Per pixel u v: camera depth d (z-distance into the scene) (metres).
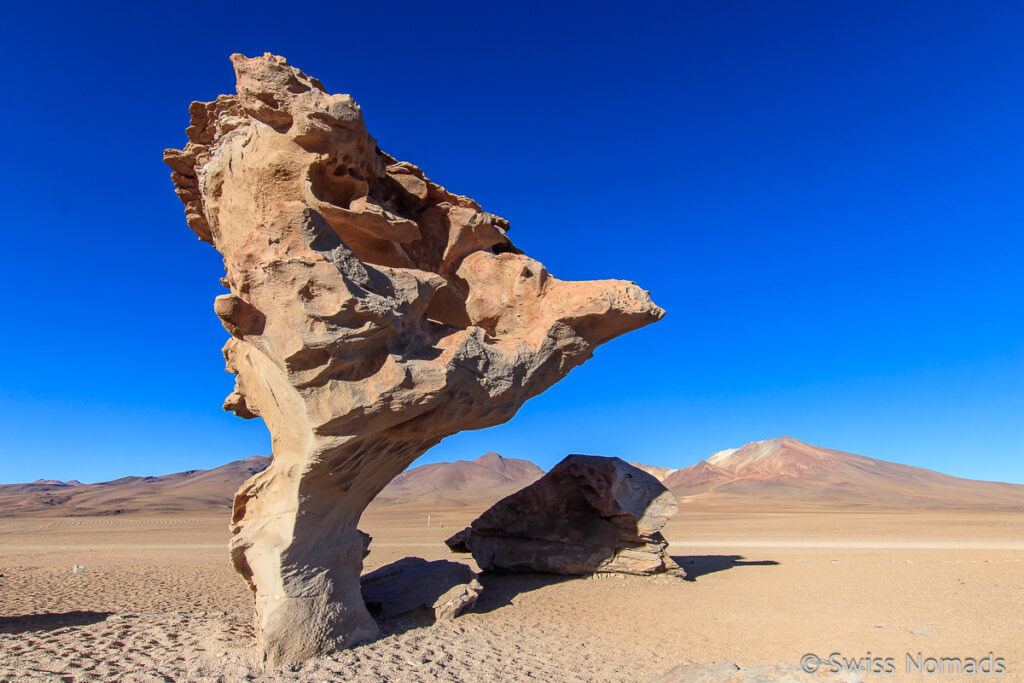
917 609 14.87
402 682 9.00
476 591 14.22
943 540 35.06
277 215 9.42
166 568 23.83
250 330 9.39
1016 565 22.72
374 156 11.27
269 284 9.22
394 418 10.16
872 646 11.51
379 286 10.16
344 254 9.74
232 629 11.81
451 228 13.51
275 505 10.68
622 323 13.47
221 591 18.25
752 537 38.03
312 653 9.83
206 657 9.99
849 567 22.44
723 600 16.23
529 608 14.93
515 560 19.55
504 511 20.05
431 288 11.27
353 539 11.73
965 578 19.56
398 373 9.91
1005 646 11.38
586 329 13.54
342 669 9.38
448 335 11.87
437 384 10.27
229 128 11.54
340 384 9.57
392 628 11.98
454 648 10.98
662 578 18.98
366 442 10.38
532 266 13.90
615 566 19.11
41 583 19.19
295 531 10.16
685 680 7.89
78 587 18.52
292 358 9.16
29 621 13.12
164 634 11.59
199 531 49.84
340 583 10.89
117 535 44.97
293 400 9.71
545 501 20.02
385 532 46.69
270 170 10.68
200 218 13.34
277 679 8.84
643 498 19.41
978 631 12.59
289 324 9.12
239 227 11.39
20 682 8.61
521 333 13.62
